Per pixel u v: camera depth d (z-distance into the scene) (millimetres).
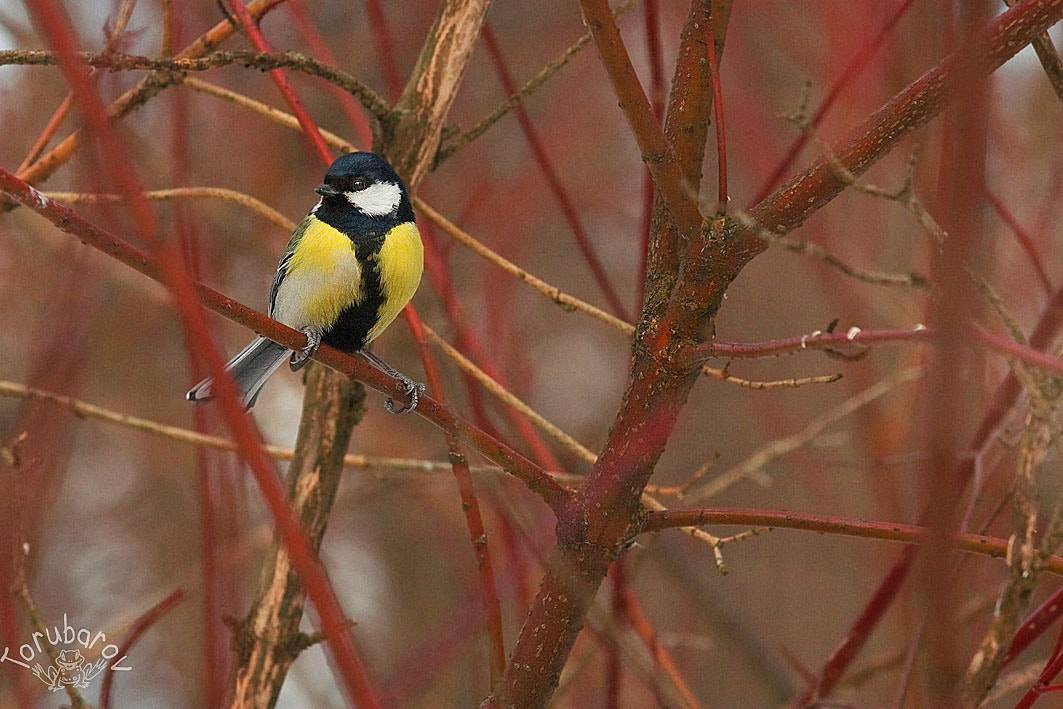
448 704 10805
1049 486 7211
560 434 7160
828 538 14328
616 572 7004
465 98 14055
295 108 7531
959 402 3367
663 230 5457
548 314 15469
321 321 7863
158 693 12555
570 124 13469
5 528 6867
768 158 10422
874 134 4895
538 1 14664
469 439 5637
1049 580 8102
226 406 3227
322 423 7613
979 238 5461
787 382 6035
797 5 10688
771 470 14852
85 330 8602
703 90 5395
